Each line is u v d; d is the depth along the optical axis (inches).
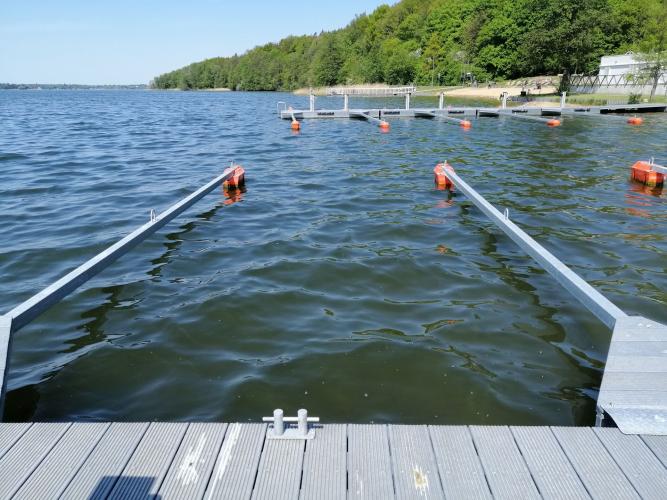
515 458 109.1
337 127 910.4
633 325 147.4
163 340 183.0
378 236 294.7
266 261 256.8
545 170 489.7
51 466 105.9
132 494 98.5
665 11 1766.7
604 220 325.7
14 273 243.0
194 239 292.2
